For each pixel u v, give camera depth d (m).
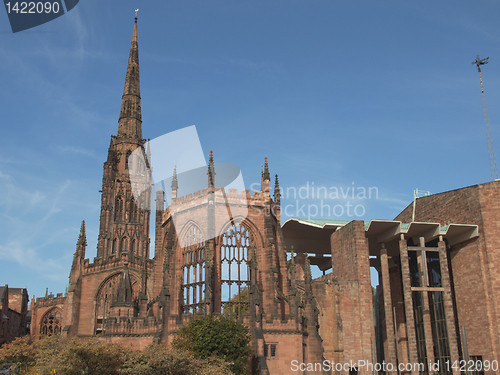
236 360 62.12
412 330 82.50
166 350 53.41
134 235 136.88
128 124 151.25
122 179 141.25
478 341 82.75
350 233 89.75
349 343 84.12
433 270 93.50
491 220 84.62
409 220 105.25
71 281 98.69
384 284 89.00
